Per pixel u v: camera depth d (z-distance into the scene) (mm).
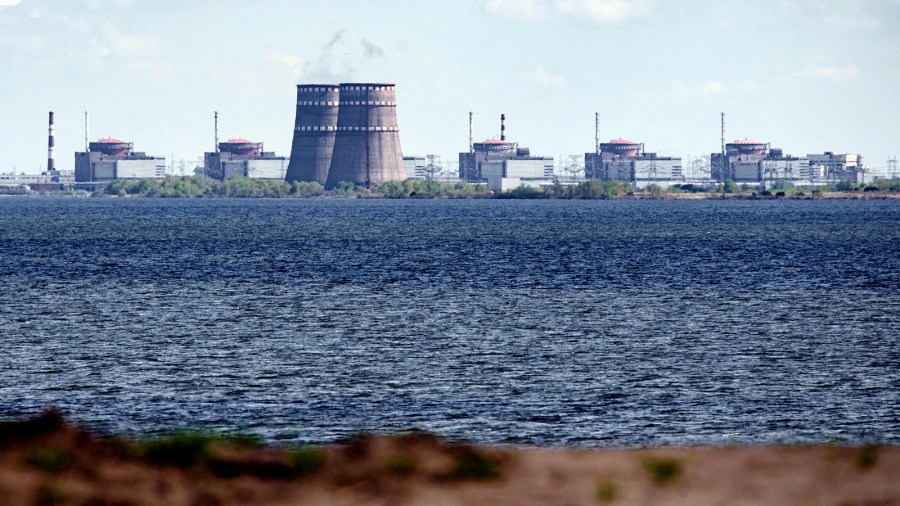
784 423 148625
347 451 77938
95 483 71875
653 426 146250
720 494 72000
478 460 76312
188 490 71625
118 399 167750
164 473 74375
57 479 71750
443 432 142125
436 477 74000
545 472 76000
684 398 167750
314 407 160625
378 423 148125
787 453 83375
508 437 139250
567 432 142125
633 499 70500
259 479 73812
